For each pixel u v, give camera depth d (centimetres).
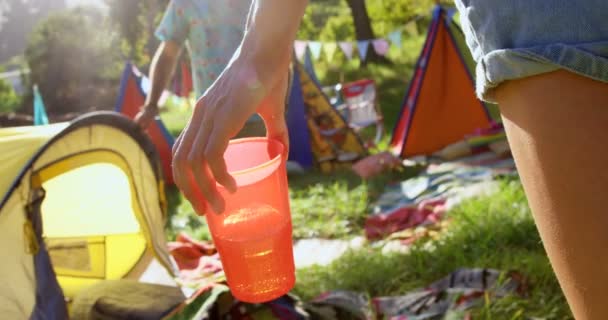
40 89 1641
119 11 1648
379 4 1452
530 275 282
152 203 336
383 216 434
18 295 248
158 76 370
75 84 1634
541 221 92
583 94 84
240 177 109
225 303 266
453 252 331
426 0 1430
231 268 116
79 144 286
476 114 632
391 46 1412
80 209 336
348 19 1515
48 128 290
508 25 90
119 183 335
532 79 89
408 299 284
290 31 99
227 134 92
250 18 106
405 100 664
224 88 95
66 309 261
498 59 92
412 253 338
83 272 346
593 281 86
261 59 97
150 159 327
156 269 353
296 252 416
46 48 1638
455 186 478
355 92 767
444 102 633
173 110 1347
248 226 114
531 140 90
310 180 596
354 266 336
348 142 657
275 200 115
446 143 635
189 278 358
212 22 336
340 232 433
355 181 564
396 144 674
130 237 352
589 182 85
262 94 96
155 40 1641
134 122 316
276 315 261
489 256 322
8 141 264
